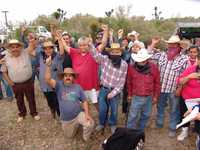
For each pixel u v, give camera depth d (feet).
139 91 17.75
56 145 18.72
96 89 19.67
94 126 20.43
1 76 27.35
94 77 19.44
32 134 20.12
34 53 20.66
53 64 19.60
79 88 18.03
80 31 84.23
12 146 19.02
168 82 18.40
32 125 21.17
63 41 19.80
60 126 20.88
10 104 26.48
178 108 18.58
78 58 19.30
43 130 20.47
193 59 18.34
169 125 19.39
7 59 19.86
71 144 18.72
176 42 17.88
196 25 54.49
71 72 17.48
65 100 17.70
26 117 22.40
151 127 20.70
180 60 18.06
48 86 20.21
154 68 17.80
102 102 18.83
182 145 18.25
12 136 20.06
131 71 17.94
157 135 19.54
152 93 18.08
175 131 19.17
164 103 19.60
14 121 22.09
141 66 17.67
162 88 18.69
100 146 18.38
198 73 15.93
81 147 18.38
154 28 100.94
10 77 20.21
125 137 15.78
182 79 16.52
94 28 74.54
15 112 24.04
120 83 18.30
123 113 22.76
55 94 20.54
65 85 17.83
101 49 19.51
